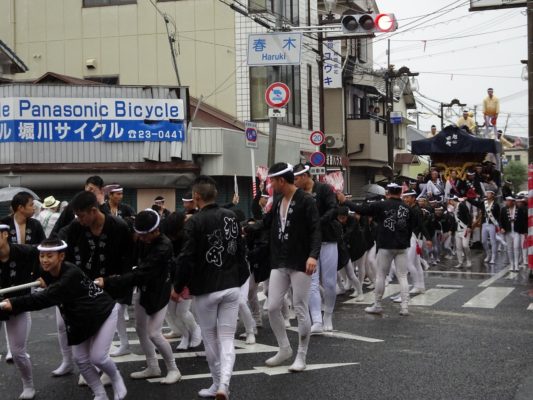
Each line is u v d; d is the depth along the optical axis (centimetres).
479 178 2733
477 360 844
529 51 1758
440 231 2167
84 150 2211
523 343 941
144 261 689
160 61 2866
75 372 814
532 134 1753
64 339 798
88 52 2914
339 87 3450
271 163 1778
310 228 764
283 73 2916
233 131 2420
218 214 688
